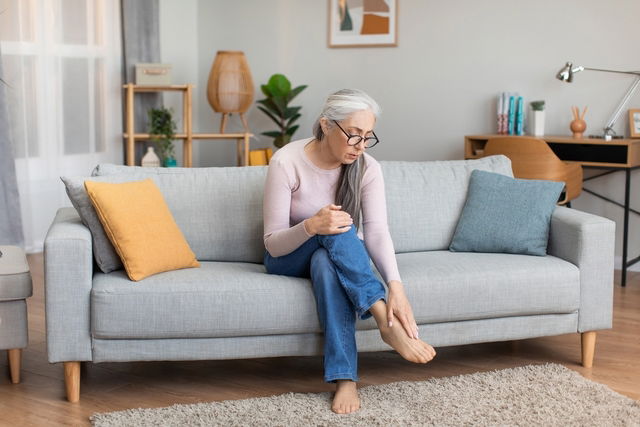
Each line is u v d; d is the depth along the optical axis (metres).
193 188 3.04
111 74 5.36
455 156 5.35
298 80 5.84
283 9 5.82
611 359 3.05
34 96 4.82
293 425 2.36
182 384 2.76
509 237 3.06
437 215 3.24
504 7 5.06
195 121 6.20
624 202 4.68
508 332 2.85
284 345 2.63
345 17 5.62
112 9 5.32
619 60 4.74
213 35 6.08
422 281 2.71
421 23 5.36
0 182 4.50
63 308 2.50
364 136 2.55
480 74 5.19
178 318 2.52
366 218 2.71
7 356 2.98
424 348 2.49
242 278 2.62
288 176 2.66
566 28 4.88
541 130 4.91
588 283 2.89
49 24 4.87
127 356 2.56
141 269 2.58
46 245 2.48
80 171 5.18
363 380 2.80
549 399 2.57
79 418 2.45
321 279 2.54
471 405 2.51
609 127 4.63
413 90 5.44
